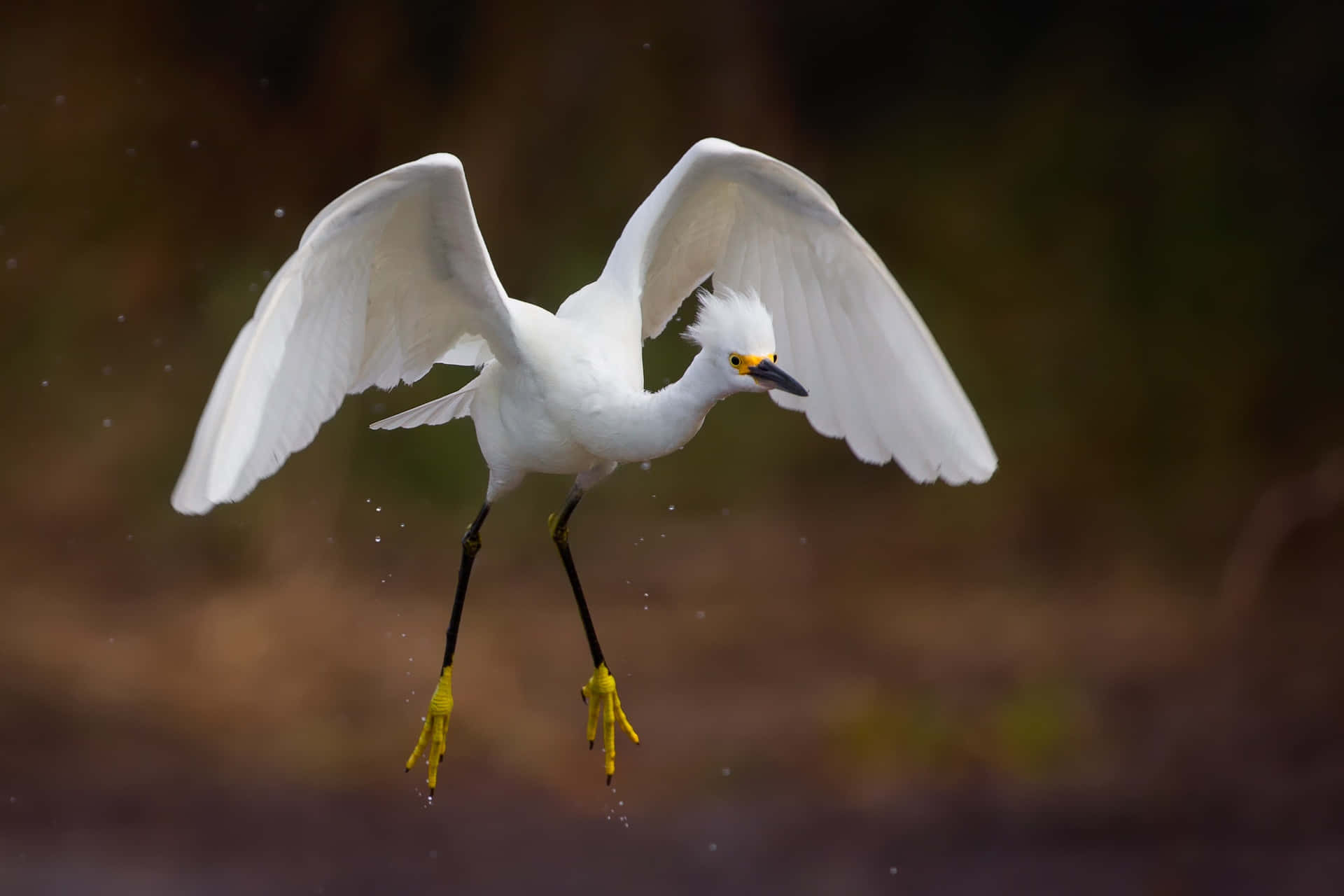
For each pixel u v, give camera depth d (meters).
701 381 12.94
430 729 13.02
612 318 13.00
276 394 12.87
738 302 12.94
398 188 12.88
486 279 12.94
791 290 13.05
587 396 12.97
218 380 12.78
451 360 13.05
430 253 12.93
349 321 12.91
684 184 12.99
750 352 12.92
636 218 13.02
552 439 13.00
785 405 13.06
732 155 12.98
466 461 16.81
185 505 12.76
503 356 12.99
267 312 12.81
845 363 13.04
